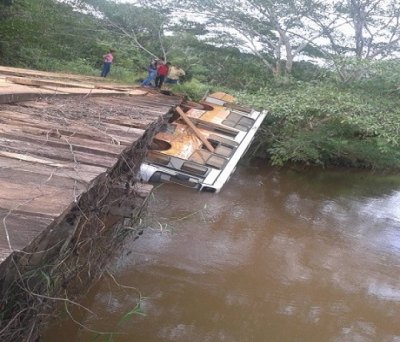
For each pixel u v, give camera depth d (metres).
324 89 17.19
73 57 21.59
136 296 6.54
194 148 13.01
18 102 5.11
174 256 8.09
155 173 11.64
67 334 5.29
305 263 8.98
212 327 6.25
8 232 1.80
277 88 20.25
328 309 7.30
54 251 2.86
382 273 9.07
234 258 8.59
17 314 2.07
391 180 20.45
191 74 23.58
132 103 8.42
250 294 7.36
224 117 15.80
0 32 15.82
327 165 20.55
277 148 18.06
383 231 12.05
